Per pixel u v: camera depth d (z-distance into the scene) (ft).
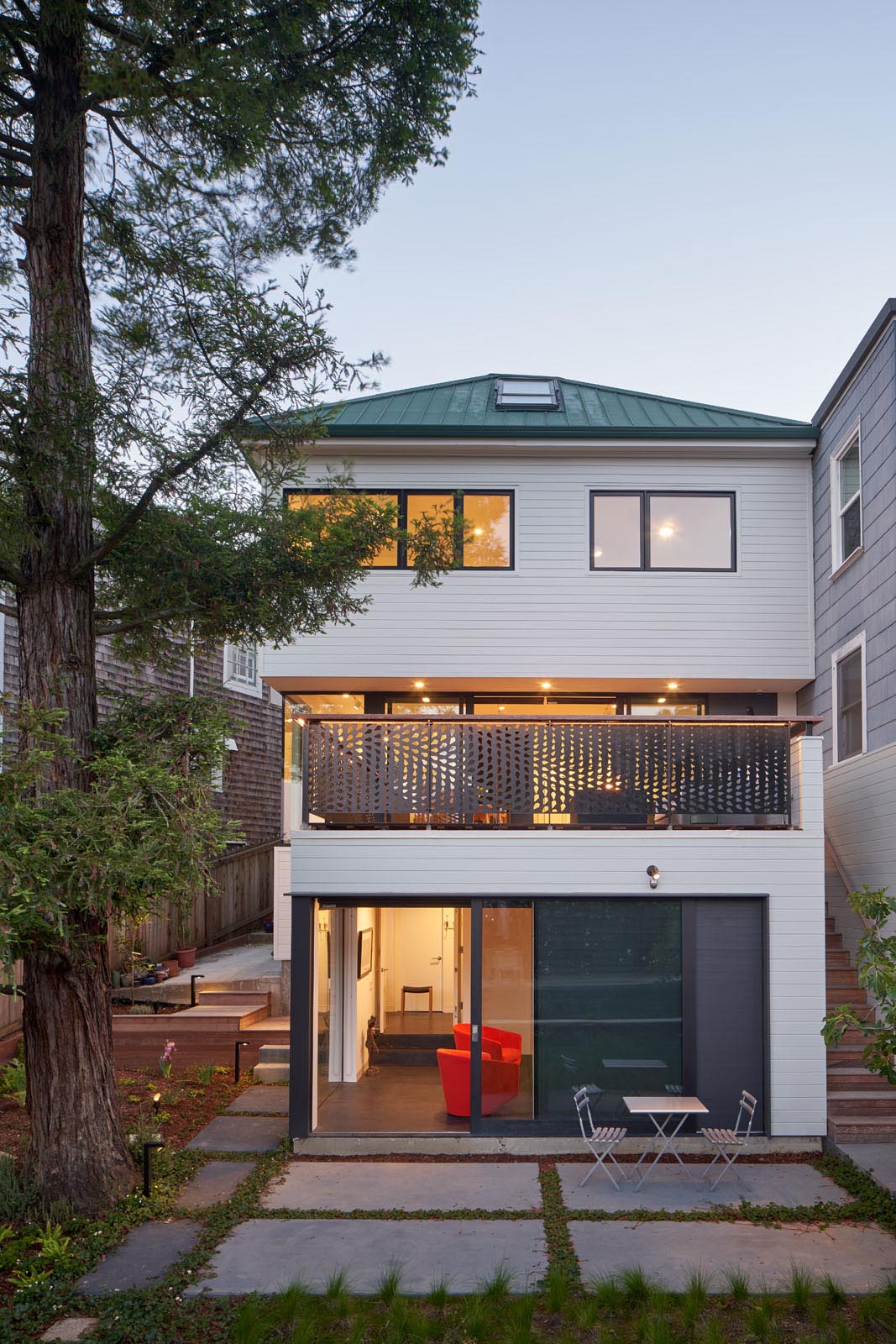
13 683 39.04
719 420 44.73
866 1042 32.32
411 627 42.11
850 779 37.27
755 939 30.25
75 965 24.56
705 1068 29.71
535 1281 20.52
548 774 30.91
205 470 25.14
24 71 24.77
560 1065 29.76
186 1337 18.26
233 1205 24.64
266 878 62.85
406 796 30.94
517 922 30.35
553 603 42.34
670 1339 17.74
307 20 23.76
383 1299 19.70
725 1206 24.77
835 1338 18.07
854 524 38.27
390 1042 40.75
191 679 54.34
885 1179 25.46
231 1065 38.17
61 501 25.22
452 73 26.71
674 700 45.09
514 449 42.50
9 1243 22.08
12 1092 33.22
